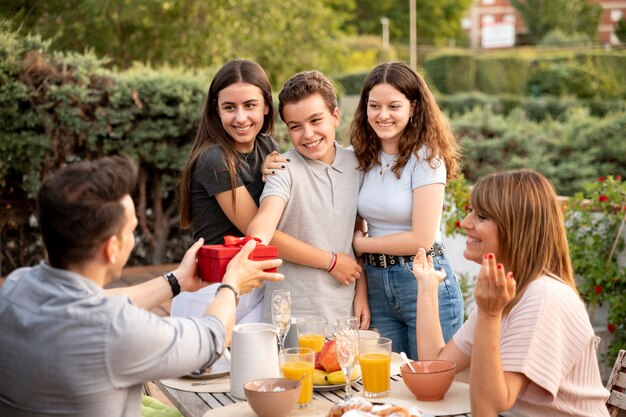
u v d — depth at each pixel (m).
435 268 2.72
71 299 1.57
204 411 1.95
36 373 1.56
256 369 2.00
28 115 5.93
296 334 2.35
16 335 1.58
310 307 2.68
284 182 2.65
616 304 3.82
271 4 10.92
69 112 5.96
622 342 3.85
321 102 2.64
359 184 2.79
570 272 1.92
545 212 1.87
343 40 13.32
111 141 6.27
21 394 1.58
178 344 1.62
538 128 10.96
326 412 1.90
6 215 6.19
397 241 2.66
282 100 2.66
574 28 31.80
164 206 6.79
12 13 9.99
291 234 2.70
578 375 1.85
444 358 2.10
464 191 4.28
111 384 1.56
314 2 11.95
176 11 10.53
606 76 19.80
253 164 2.80
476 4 35.38
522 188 1.88
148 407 2.58
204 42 10.61
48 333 1.55
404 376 1.96
